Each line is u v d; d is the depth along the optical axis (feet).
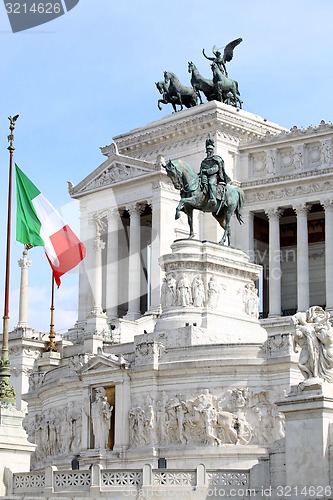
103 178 436.76
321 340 170.19
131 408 258.57
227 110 434.71
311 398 164.04
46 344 367.66
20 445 200.03
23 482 194.70
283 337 246.88
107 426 260.62
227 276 292.40
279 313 423.23
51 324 354.54
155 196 415.64
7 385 206.08
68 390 273.13
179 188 291.58
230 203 296.10
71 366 278.67
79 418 267.80
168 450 249.55
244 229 431.02
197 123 433.48
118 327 364.79
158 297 402.72
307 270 419.13
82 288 433.07
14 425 201.67
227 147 435.53
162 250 409.49
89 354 277.03
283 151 432.66
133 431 256.93
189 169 291.79
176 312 284.61
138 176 420.77
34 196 271.49
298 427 165.68
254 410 245.45
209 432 246.06
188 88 453.99
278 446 177.37
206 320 282.15
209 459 243.60
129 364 259.60
